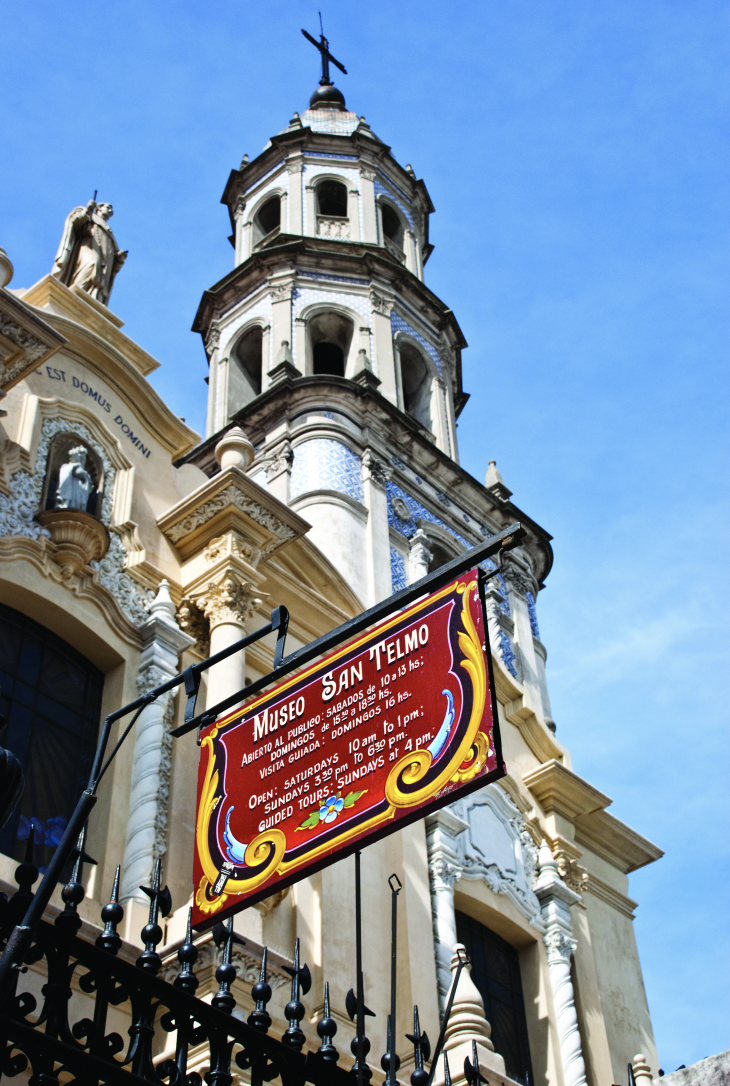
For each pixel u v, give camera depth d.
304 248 29.84
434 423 29.16
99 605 15.58
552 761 22.02
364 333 28.64
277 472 24.44
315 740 8.88
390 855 17.50
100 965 6.97
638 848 23.67
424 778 8.09
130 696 15.24
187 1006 7.20
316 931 15.23
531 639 26.91
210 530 17.19
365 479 24.70
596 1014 20.20
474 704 8.09
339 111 35.53
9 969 6.30
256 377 30.05
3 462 15.28
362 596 22.47
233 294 30.45
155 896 7.80
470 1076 8.84
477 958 19.06
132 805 14.30
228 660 15.87
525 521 28.27
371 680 8.80
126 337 18.91
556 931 20.00
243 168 33.47
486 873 19.44
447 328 31.38
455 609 8.52
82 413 16.97
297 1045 7.73
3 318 14.86
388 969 15.88
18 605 14.93
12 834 13.60
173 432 18.38
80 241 19.80
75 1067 6.55
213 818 9.09
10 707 14.29
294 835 8.57
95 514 16.38
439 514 26.11
